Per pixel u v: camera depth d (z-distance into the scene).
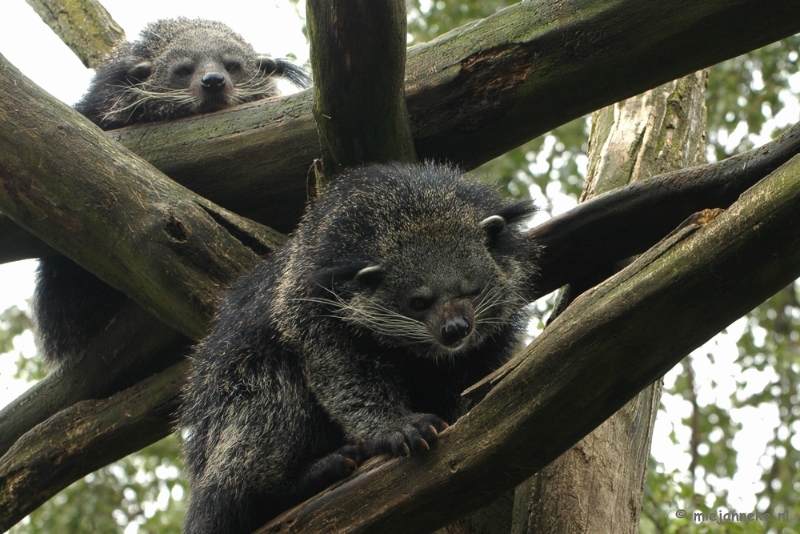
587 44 6.78
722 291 4.35
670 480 11.12
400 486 5.12
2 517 8.54
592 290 4.66
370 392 6.29
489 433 4.80
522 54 7.01
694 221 4.48
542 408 4.66
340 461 5.87
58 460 8.45
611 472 6.57
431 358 6.83
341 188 6.84
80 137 7.56
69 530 15.12
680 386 15.83
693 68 6.75
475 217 6.76
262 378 6.52
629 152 8.75
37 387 9.21
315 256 6.59
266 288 6.80
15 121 7.55
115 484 15.88
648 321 4.46
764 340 16.36
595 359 4.55
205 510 6.42
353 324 6.45
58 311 9.32
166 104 11.40
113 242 7.34
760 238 4.16
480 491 4.98
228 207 8.28
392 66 6.43
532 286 7.21
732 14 6.26
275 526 5.51
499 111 7.20
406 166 6.93
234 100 11.69
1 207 7.74
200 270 7.15
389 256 6.51
